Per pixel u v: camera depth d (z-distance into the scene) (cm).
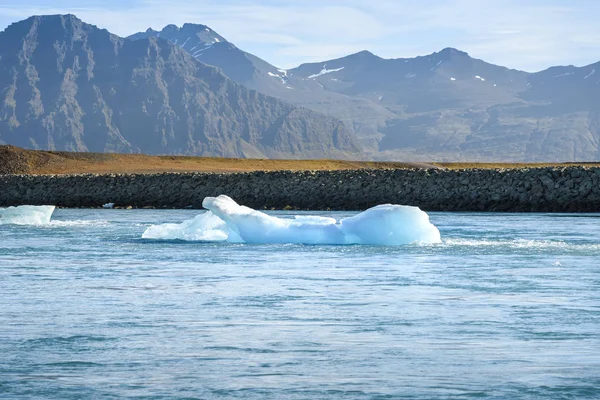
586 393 1259
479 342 1584
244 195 7862
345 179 7656
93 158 12988
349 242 3494
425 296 2131
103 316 1845
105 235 4103
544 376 1346
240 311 1912
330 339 1612
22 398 1240
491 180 7156
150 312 1897
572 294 2161
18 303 2022
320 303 2023
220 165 12638
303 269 2692
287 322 1780
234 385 1303
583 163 13262
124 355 1486
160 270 2681
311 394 1259
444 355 1484
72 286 2316
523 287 2283
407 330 1695
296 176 7850
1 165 12288
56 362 1437
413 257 3030
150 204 8175
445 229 4516
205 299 2081
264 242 3569
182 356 1479
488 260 2931
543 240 3759
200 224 3803
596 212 6669
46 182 8750
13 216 5069
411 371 1380
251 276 2528
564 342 1583
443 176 7338
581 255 3094
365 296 2131
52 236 4053
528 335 1645
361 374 1362
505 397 1243
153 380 1329
